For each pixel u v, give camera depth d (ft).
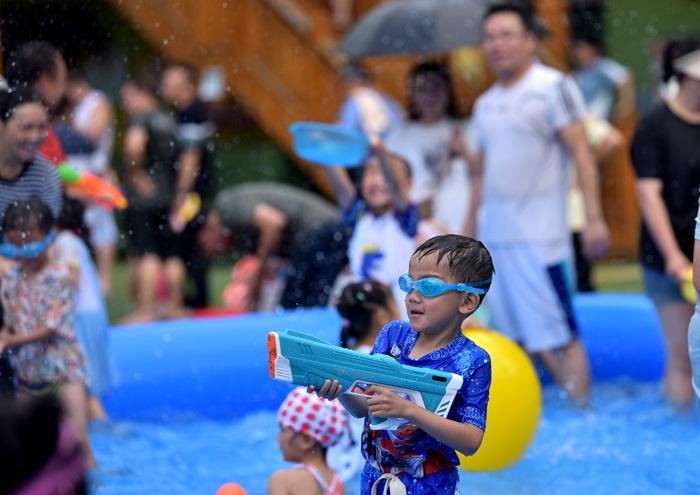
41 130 36.42
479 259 23.77
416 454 23.79
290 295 57.67
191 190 68.18
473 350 23.88
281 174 98.17
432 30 60.49
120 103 90.89
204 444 42.50
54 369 37.83
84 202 46.14
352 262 45.62
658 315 45.73
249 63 86.43
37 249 37.19
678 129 43.93
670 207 44.27
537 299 47.80
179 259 68.28
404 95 84.12
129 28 91.45
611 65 75.51
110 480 37.50
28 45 39.06
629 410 46.75
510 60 47.93
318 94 86.07
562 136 47.91
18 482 14.26
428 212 51.26
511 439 36.40
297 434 30.91
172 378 47.39
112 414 46.34
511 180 47.98
